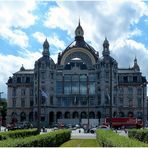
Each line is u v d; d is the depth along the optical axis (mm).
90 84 195750
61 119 187000
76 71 196375
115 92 195625
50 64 195000
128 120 153875
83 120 171500
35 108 192875
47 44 197500
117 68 198625
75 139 86312
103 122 172625
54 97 195625
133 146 27578
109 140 38094
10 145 28469
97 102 194000
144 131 70125
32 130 75312
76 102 194625
